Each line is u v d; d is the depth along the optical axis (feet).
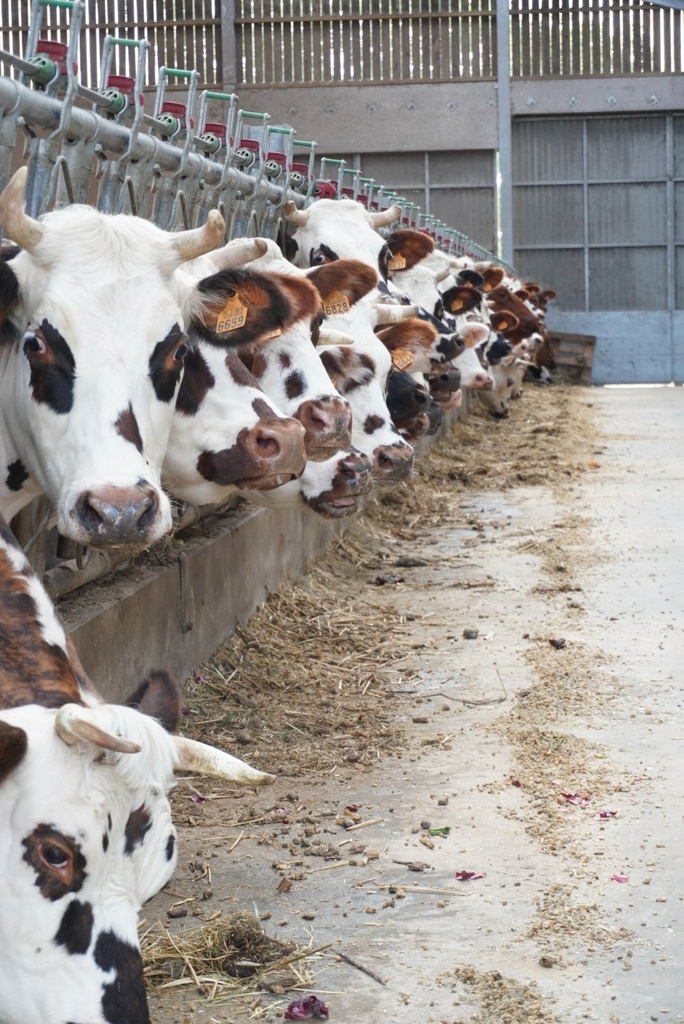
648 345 90.17
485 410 61.72
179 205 19.75
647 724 18.56
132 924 8.13
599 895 13.32
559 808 15.57
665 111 86.69
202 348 14.47
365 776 16.83
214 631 21.13
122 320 11.96
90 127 15.37
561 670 21.07
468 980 11.64
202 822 15.33
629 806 15.57
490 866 14.06
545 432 54.13
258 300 13.60
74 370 11.78
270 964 12.01
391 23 83.71
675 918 12.78
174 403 12.57
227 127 20.94
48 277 11.98
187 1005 11.32
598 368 90.63
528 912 12.97
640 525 33.55
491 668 21.43
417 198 86.84
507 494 39.27
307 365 16.83
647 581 27.40
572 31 85.66
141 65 16.26
